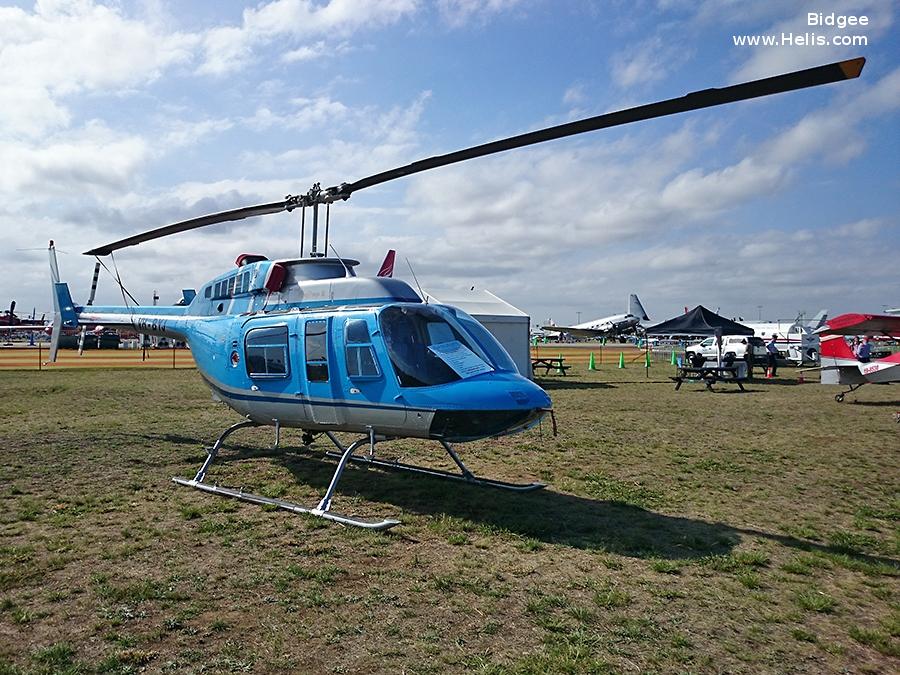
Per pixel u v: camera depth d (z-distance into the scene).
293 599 4.10
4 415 12.97
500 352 6.46
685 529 5.80
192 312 9.05
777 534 5.71
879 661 3.44
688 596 4.27
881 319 16.23
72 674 3.12
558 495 7.02
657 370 31.62
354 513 6.20
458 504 6.57
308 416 6.88
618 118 5.01
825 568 4.86
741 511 6.46
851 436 11.31
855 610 4.11
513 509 6.40
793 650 3.54
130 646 3.44
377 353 6.19
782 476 8.08
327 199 7.70
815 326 50.91
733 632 3.75
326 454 8.95
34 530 5.52
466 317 6.68
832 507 6.66
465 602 4.10
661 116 4.89
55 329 11.25
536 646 3.52
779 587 4.46
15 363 29.95
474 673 3.21
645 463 8.83
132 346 50.78
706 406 15.98
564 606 4.06
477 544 5.29
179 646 3.45
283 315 7.15
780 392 20.00
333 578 4.48
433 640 3.56
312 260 7.52
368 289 6.67
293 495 6.86
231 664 3.26
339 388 6.47
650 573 4.69
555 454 9.44
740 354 28.94
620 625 3.80
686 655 3.45
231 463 8.42
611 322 56.78
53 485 7.12
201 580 4.40
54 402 15.33
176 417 12.82
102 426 11.55
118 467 8.06
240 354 7.55
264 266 7.71
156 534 5.42
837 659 3.46
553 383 23.45
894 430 12.03
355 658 3.34
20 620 3.73
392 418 6.11
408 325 6.22
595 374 28.61
